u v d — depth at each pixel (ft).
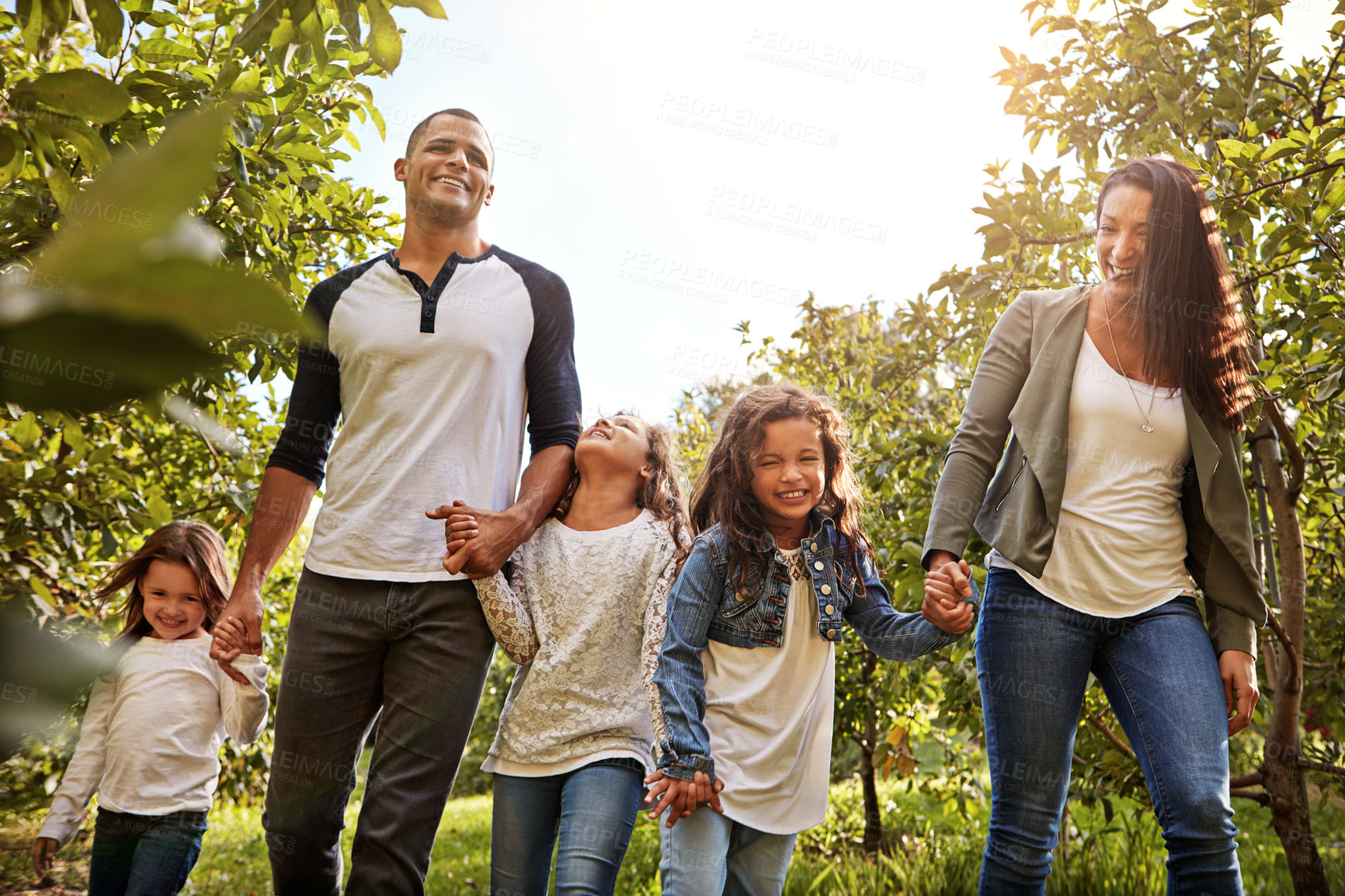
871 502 12.11
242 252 9.07
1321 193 8.66
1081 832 13.89
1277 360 9.81
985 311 11.91
